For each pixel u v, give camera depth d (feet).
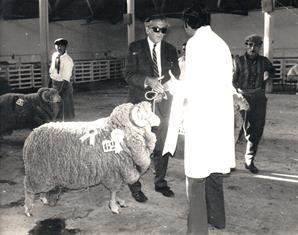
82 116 30.91
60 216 12.59
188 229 10.43
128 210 13.06
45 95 21.86
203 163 9.95
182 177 16.69
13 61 53.88
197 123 9.90
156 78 13.03
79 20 63.82
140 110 11.82
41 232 11.47
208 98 9.87
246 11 60.13
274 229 11.69
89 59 65.67
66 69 25.66
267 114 31.96
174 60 14.26
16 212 12.90
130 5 45.57
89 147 11.67
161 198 14.12
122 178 12.21
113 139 11.73
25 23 55.21
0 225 11.89
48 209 13.12
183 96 10.42
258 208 13.28
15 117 22.09
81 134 11.82
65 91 25.82
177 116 10.62
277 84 53.06
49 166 11.72
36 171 11.86
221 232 11.43
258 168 17.94
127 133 11.82
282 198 14.21
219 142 10.11
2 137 23.58
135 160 11.99
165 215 12.67
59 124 12.28
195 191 10.20
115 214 12.73
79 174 11.67
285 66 53.88
